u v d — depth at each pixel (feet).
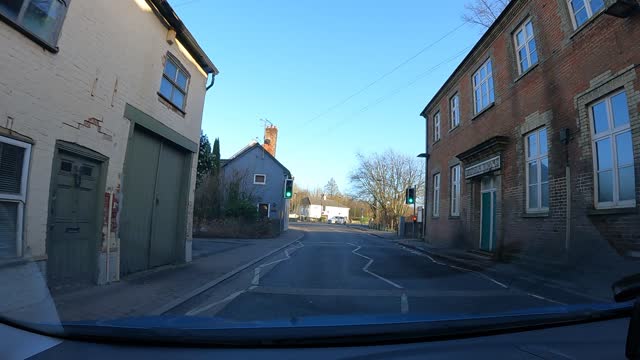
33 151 18.86
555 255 33.71
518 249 39.81
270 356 9.53
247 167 116.88
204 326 10.68
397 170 158.92
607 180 29.07
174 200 36.24
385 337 10.68
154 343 10.13
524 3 40.40
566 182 32.86
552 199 34.55
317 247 61.41
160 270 31.32
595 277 28.35
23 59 18.16
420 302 21.85
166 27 31.73
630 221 26.30
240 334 10.11
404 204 159.22
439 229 65.16
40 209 19.30
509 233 41.93
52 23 19.80
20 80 18.03
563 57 33.99
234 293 24.09
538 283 28.60
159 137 32.58
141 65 28.48
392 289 25.99
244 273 32.63
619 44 27.84
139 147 29.66
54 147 20.21
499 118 45.37
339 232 121.49
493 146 44.57
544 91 36.55
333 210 328.70
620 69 27.66
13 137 17.75
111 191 25.30
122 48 26.02
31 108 18.67
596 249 29.07
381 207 162.71
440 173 66.03
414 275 32.50
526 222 38.75
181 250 36.91
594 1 30.83
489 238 47.62
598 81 29.71
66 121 21.02
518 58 42.37
